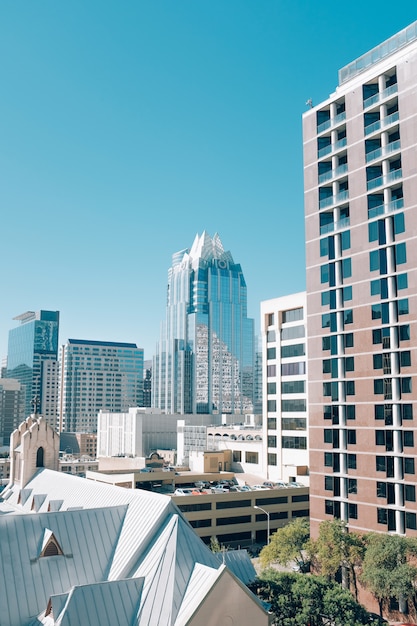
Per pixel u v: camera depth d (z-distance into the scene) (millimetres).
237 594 38906
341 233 80438
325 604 47781
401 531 68938
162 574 42312
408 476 68438
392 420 71500
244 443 133125
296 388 116250
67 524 48656
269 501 112562
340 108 83875
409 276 70562
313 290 83750
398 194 74500
